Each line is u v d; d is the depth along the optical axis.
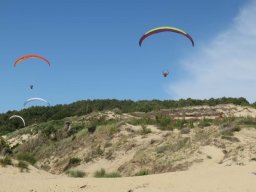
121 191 17.17
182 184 17.20
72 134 48.41
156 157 30.25
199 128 35.69
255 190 15.58
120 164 33.81
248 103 71.75
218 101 70.75
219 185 16.50
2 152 26.59
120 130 41.69
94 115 58.91
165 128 41.09
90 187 18.03
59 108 87.25
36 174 21.42
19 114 84.25
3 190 17.50
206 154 27.58
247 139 29.45
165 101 76.12
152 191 16.52
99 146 38.75
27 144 48.53
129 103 82.31
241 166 20.92
